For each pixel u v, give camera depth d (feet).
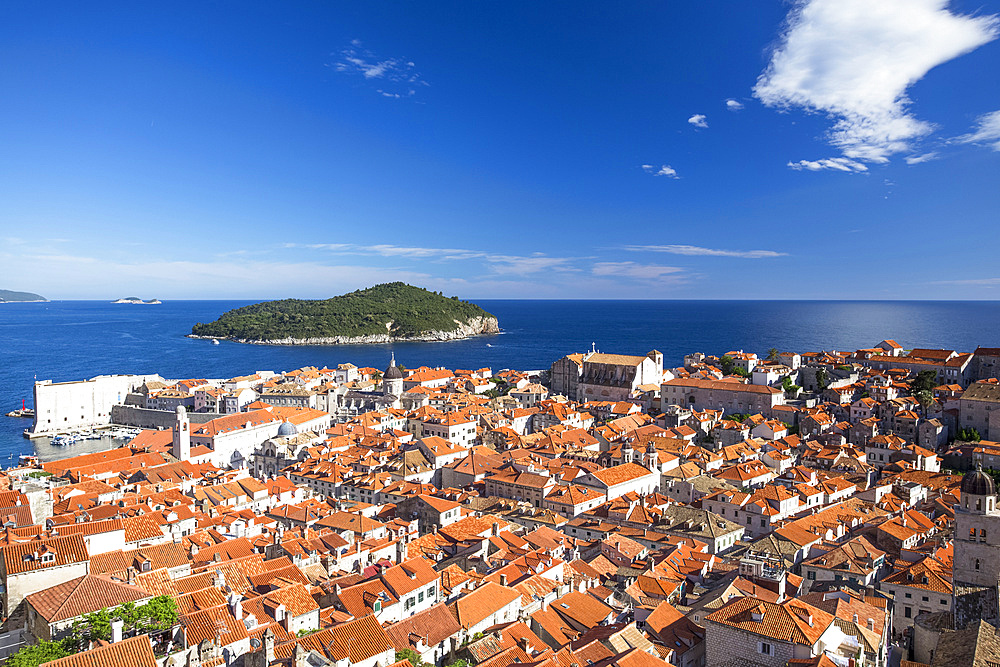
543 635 326.85
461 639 310.86
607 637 294.66
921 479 633.20
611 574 419.95
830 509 544.62
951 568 378.32
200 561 361.30
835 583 377.09
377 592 336.49
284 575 342.03
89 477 643.86
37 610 243.60
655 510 542.57
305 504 570.87
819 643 252.83
